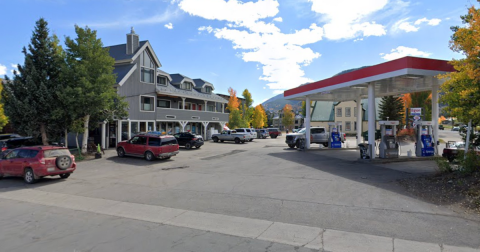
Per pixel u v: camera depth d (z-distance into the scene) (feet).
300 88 76.38
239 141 109.81
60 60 62.34
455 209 22.59
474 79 27.86
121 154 64.64
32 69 59.67
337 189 30.66
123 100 79.46
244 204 26.18
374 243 16.78
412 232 18.34
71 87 62.69
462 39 28.99
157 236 18.74
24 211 25.81
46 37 63.67
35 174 38.11
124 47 96.32
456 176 30.30
